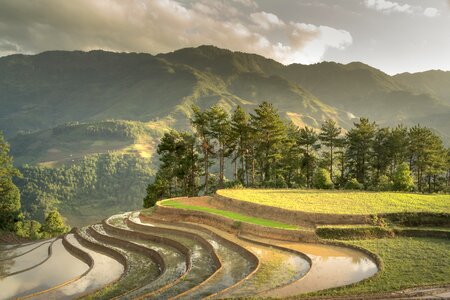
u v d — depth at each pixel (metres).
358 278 26.52
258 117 78.38
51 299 30.39
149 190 81.88
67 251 49.28
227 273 30.33
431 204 44.16
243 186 75.75
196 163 83.62
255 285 26.27
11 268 42.28
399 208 41.88
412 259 28.77
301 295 22.69
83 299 28.73
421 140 76.88
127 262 38.72
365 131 80.62
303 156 86.62
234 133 79.00
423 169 78.56
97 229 54.50
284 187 73.25
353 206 44.09
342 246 34.91
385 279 24.78
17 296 32.59
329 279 26.44
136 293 27.89
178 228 47.06
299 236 37.41
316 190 63.44
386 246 33.00
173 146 80.31
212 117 77.19
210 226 45.91
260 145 81.94
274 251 34.88
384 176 74.88
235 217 45.06
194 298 25.09
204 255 36.88
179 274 32.50
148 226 49.22
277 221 42.50
